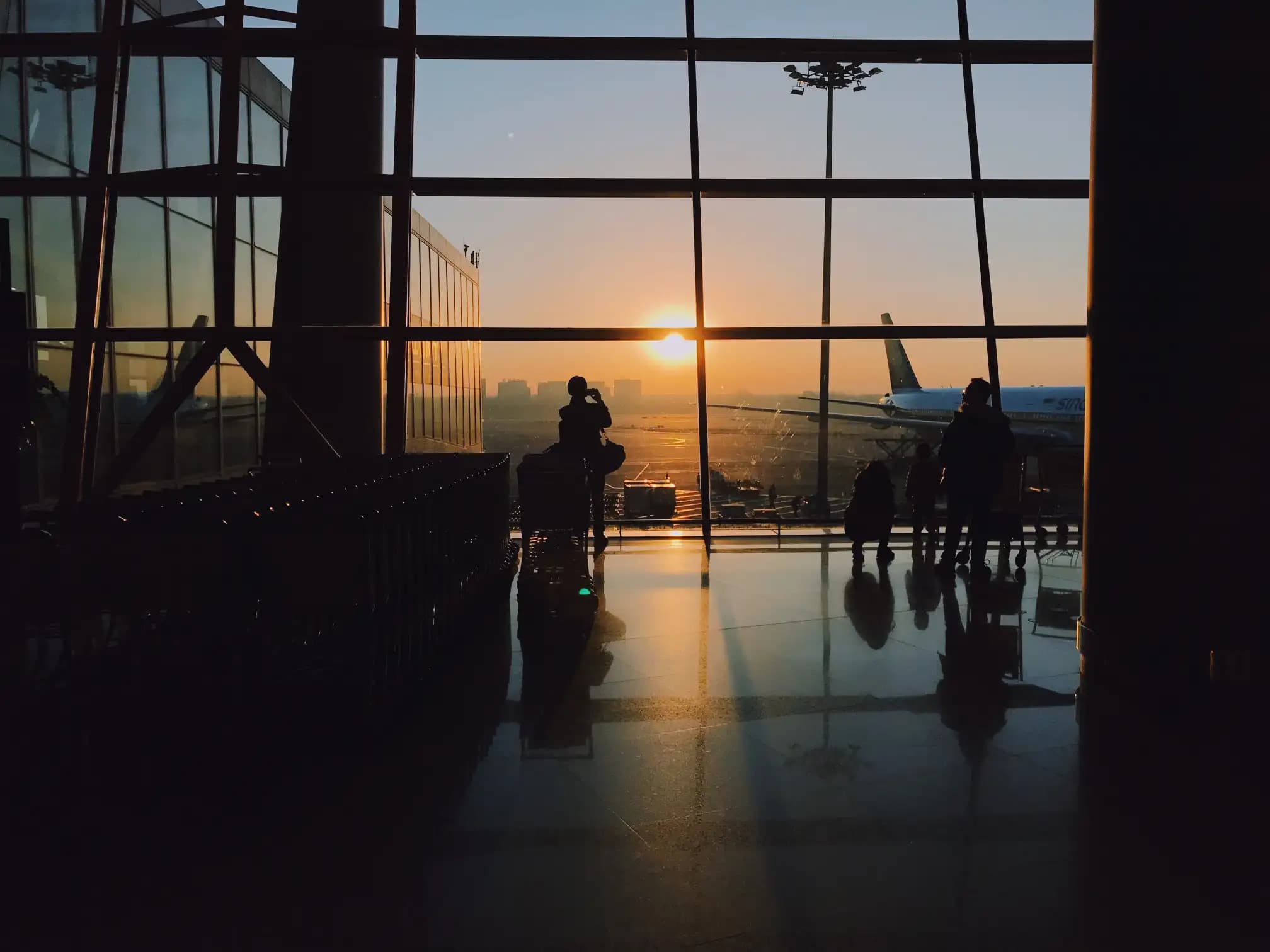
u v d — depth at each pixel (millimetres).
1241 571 4172
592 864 2902
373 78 9758
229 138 9102
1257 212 4102
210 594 3869
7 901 2650
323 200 9625
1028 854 2961
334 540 4055
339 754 3932
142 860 2920
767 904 2650
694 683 4996
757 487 10875
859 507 9133
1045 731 4180
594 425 9383
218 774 3686
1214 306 4211
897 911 2607
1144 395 4477
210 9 9188
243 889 2734
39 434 11195
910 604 7145
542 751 3951
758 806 3363
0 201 10758
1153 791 3471
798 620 6574
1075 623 6457
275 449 9094
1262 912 2588
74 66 12227
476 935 2479
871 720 4367
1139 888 2730
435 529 5504
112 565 3793
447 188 10164
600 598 7430
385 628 4410
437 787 3545
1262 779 3582
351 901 2658
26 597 3760
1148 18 4352
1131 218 4500
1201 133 4199
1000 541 9602
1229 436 4191
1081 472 10320
